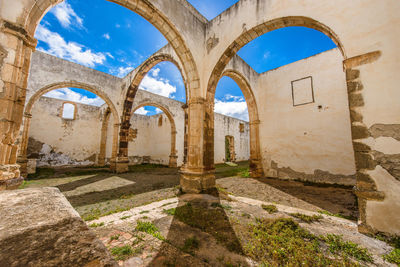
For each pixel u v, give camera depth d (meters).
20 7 2.76
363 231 2.64
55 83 8.95
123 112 10.61
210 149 5.59
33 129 12.12
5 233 0.84
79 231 0.95
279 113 8.31
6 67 2.57
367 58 2.95
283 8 4.39
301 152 7.49
